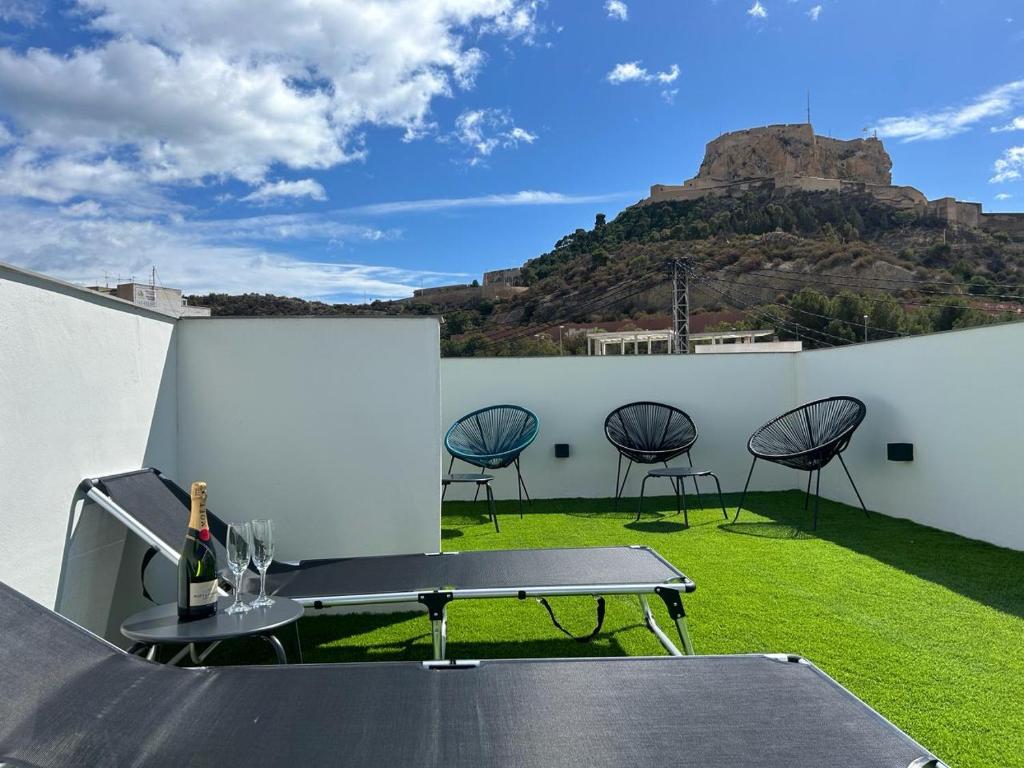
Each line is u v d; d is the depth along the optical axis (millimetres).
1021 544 4219
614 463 6996
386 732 1272
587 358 6992
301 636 2879
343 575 2504
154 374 2846
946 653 2541
